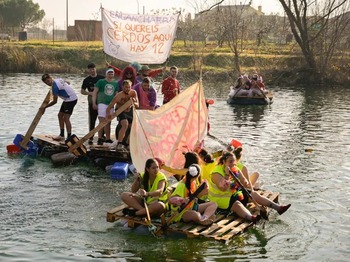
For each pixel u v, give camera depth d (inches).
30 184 474.9
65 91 571.8
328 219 404.5
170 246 345.7
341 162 581.9
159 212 370.3
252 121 856.3
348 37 1696.6
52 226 377.7
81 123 797.9
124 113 532.1
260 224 388.2
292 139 710.5
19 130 727.1
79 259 325.7
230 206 385.7
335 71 1622.8
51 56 1877.5
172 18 657.6
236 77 1600.6
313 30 1658.5
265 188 478.6
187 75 1633.9
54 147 569.3
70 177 499.8
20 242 349.7
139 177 384.5
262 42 2138.3
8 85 1343.5
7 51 1836.9
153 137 451.8
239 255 335.9
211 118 880.3
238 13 2167.8
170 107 468.1
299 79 1603.1
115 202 431.5
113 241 352.8
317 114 952.3
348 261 333.1
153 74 623.8
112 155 534.0
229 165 387.5
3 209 409.7
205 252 337.7
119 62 1790.1
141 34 650.8
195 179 370.3
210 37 2466.8
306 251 346.0
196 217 362.9
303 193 466.6
